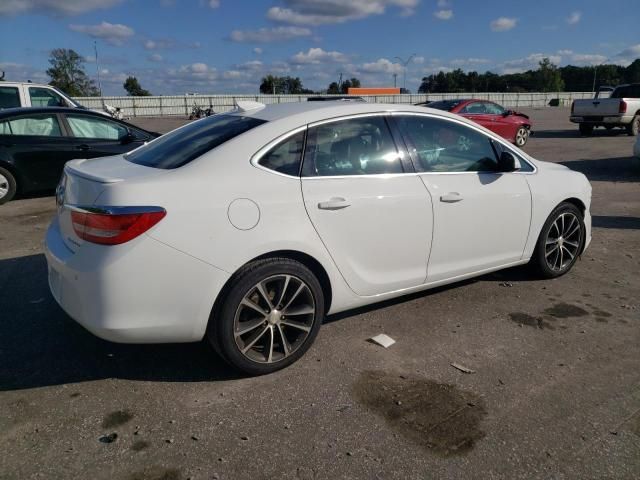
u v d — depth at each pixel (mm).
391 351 3506
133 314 2779
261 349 3221
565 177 4715
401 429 2705
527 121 16469
